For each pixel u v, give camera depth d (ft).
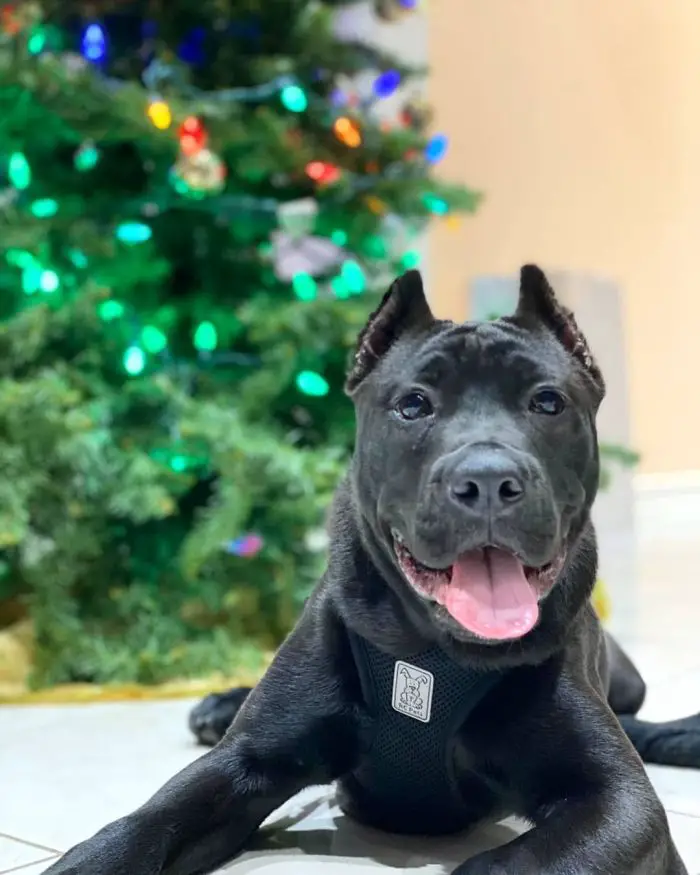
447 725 2.04
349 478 2.35
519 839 1.80
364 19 6.75
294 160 4.24
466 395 2.03
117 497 3.72
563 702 1.99
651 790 1.93
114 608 4.08
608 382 6.53
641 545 7.47
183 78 4.26
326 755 2.15
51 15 4.35
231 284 4.60
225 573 4.13
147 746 3.01
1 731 3.17
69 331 4.05
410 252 5.03
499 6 7.87
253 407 4.12
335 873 2.07
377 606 2.07
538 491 1.85
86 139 4.04
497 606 1.86
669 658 4.11
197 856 2.02
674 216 8.86
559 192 8.26
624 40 8.55
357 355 2.26
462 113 7.66
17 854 2.21
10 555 3.91
